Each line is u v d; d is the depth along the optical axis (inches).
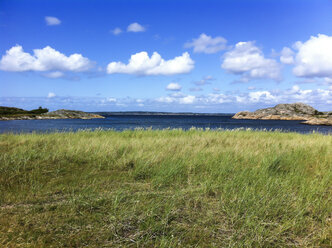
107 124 1910.7
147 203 179.2
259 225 152.4
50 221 152.2
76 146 350.6
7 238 132.0
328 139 520.1
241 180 227.6
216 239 140.0
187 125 1979.6
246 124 2453.2
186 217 162.7
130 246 132.3
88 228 146.6
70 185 219.1
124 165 282.4
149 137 479.8
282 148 395.2
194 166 273.4
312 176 257.9
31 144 359.9
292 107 4527.6
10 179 229.5
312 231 150.4
